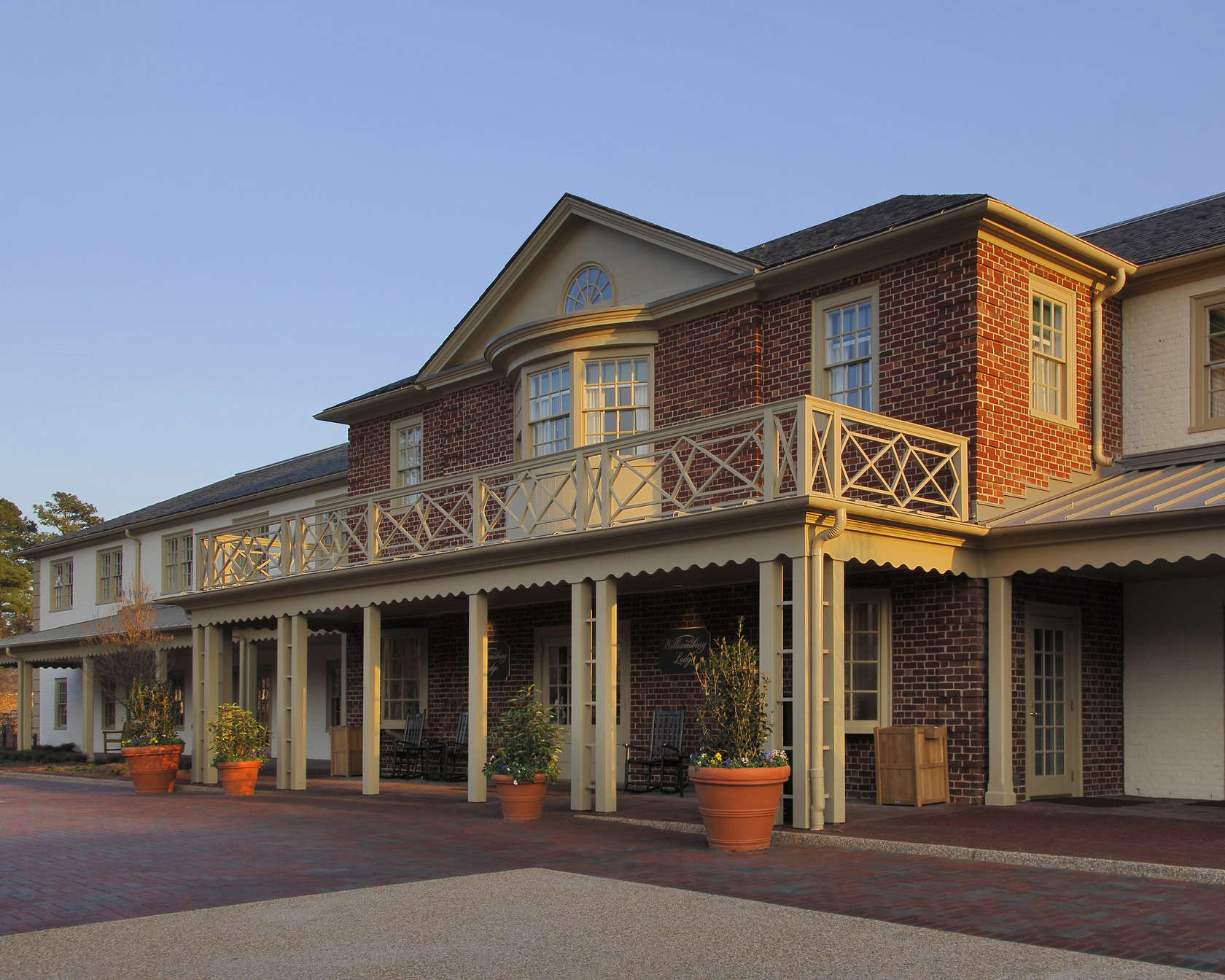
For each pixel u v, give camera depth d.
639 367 15.98
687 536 11.18
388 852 9.73
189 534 28.67
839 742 10.41
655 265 16.27
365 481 21.33
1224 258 13.54
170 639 24.38
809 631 10.25
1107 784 13.55
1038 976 5.50
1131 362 14.46
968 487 12.37
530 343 16.55
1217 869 7.77
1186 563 12.35
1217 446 13.45
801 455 10.17
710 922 6.78
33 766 25.14
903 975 5.57
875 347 13.46
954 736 12.26
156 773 16.81
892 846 9.32
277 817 12.75
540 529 16.20
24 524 58.66
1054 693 13.12
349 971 5.88
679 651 14.99
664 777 14.47
